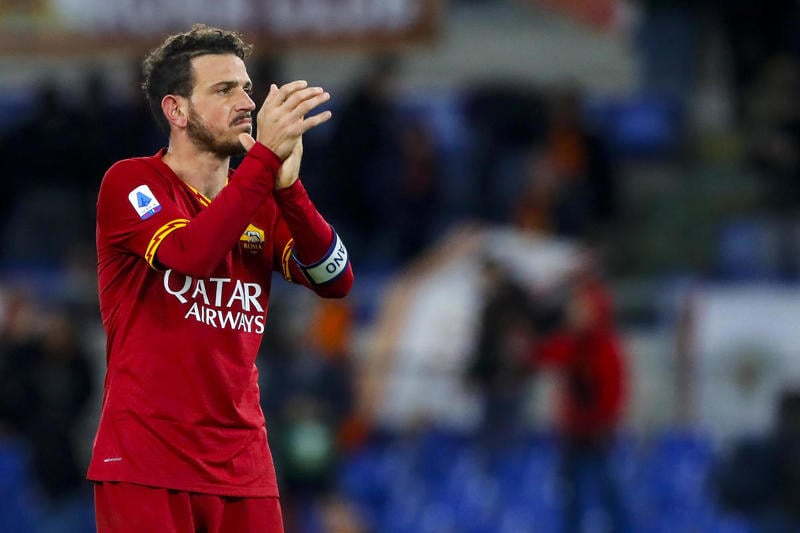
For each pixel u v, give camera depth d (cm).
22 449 3556
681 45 5175
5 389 3575
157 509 1380
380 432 3531
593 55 5391
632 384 3541
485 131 4697
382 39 4416
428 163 4541
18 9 4453
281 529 1464
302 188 1425
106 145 4616
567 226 4391
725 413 3469
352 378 3500
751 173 4759
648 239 4459
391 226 4497
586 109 5050
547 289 3597
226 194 1357
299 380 3372
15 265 4506
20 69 5266
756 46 4841
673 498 3388
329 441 3192
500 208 4559
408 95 5244
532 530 3353
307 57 5306
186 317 1407
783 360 3459
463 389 3516
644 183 4959
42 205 4591
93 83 4684
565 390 3297
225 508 1427
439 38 4422
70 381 3569
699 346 3519
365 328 3891
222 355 1420
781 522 3284
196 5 4391
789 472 3291
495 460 3434
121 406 1402
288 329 3450
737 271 4238
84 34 4431
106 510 1397
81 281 3828
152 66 1464
